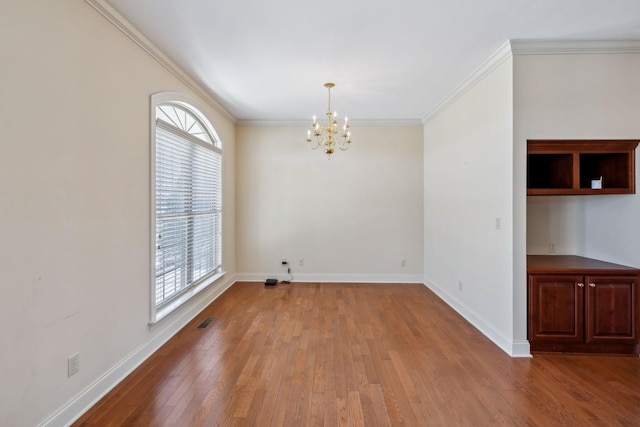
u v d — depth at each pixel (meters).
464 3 2.12
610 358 2.63
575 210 3.33
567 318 2.68
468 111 3.52
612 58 2.65
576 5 2.14
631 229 2.75
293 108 4.50
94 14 2.05
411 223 5.14
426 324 3.40
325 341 2.98
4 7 1.48
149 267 2.70
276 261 5.22
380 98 4.07
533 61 2.67
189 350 2.79
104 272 2.16
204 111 3.82
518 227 2.68
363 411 1.97
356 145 5.13
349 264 5.19
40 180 1.67
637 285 2.65
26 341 1.59
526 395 2.14
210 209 4.22
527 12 2.23
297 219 5.19
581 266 2.76
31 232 1.62
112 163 2.23
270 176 5.19
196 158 3.78
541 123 2.67
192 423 1.86
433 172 4.68
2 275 1.48
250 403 2.04
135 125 2.49
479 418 1.91
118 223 2.30
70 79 1.87
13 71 1.53
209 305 4.02
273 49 2.76
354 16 2.28
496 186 2.95
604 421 1.88
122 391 2.17
